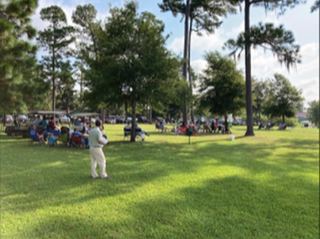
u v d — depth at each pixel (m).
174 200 4.54
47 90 12.02
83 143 11.31
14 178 5.90
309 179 6.31
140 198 4.62
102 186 5.36
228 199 4.68
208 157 9.36
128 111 16.42
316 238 3.31
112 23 13.54
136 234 3.24
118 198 4.60
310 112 68.19
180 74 15.07
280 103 41.59
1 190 4.96
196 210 4.09
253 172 6.96
